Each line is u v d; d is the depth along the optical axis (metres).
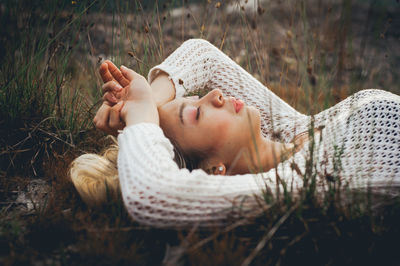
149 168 1.24
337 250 1.23
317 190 1.31
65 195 1.52
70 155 1.80
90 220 1.38
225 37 2.37
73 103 1.98
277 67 2.98
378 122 1.50
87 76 2.37
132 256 1.22
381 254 1.22
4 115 1.80
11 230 1.36
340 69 1.44
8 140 1.79
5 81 1.88
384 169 1.38
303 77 1.46
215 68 1.93
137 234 1.34
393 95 1.66
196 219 1.24
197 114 1.47
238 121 1.46
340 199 1.26
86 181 1.43
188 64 1.84
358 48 3.51
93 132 1.97
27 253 1.25
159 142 1.33
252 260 1.22
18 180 1.66
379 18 1.49
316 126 1.69
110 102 1.52
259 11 1.95
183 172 1.28
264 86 1.93
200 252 1.19
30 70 1.95
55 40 1.92
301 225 1.25
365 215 1.28
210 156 1.49
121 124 1.49
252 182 1.30
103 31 3.33
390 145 1.44
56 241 1.34
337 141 1.47
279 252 1.23
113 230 1.27
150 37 2.22
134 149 1.29
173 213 1.23
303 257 1.23
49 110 1.91
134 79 1.52
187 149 1.50
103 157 1.60
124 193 1.22
